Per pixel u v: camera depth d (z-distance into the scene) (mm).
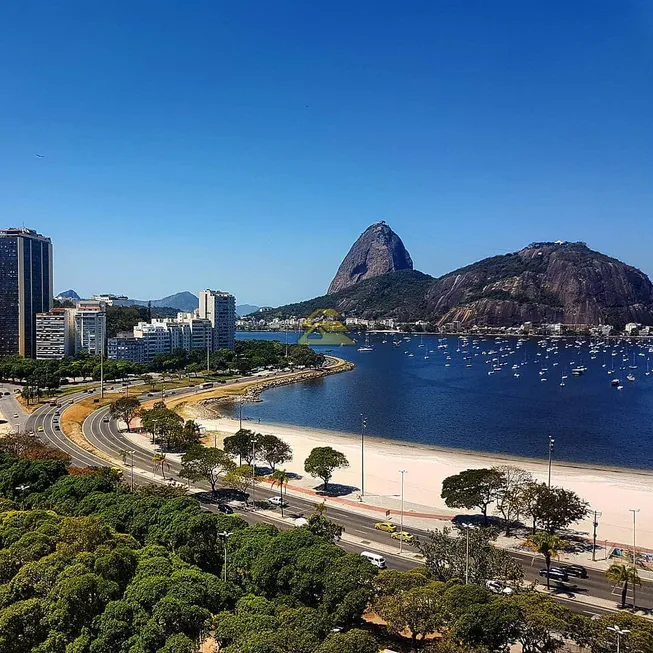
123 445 186625
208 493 133875
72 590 62969
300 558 73812
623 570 77250
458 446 193375
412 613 61219
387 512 120938
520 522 116562
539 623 56281
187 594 63531
